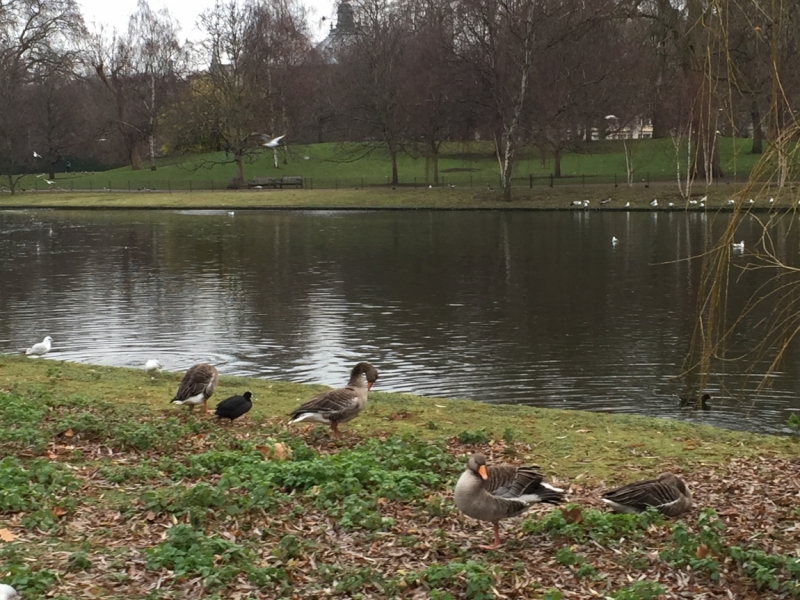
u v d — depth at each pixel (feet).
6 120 294.46
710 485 34.94
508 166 228.84
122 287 110.32
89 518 28.76
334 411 39.63
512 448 40.29
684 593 24.52
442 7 233.96
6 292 106.93
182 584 23.77
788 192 30.99
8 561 24.56
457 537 28.50
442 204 232.73
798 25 59.72
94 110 335.88
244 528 28.30
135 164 338.13
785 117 28.94
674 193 216.95
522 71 214.07
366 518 28.86
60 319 89.25
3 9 274.36
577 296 99.19
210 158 341.21
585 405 58.95
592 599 23.93
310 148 343.67
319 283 111.86
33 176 336.08
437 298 99.35
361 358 71.87
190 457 35.86
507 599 23.61
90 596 22.71
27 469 33.30
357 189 264.52
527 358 71.31
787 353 70.90
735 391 61.98
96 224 206.80
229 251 148.46
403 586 24.11
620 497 30.14
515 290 104.01
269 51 283.59
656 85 190.29
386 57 260.62
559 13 200.85
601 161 278.67
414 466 35.94
